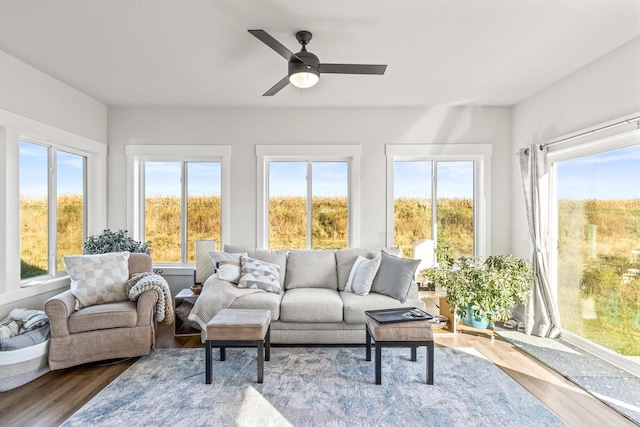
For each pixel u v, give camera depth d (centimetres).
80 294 298
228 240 439
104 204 429
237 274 359
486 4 225
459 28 253
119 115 434
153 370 277
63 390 245
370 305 327
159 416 214
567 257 353
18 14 237
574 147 329
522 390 248
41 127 333
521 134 413
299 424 207
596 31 257
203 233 452
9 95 300
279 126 437
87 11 234
